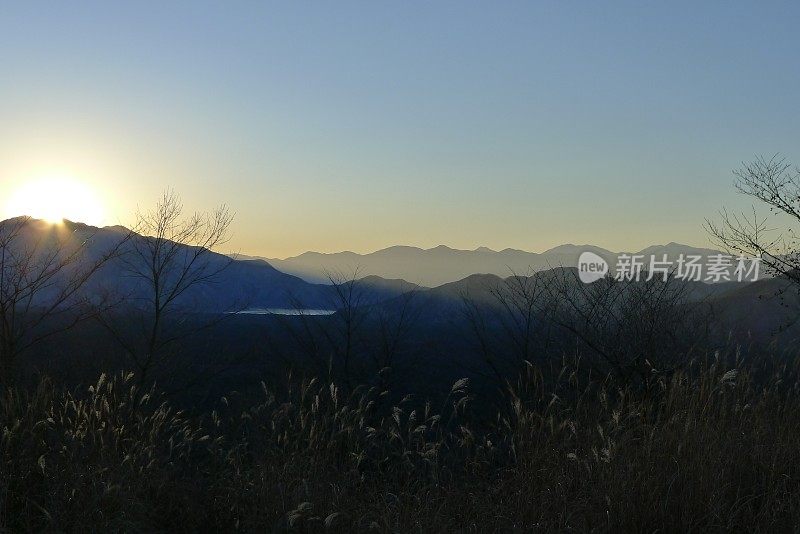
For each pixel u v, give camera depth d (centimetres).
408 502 564
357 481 614
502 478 610
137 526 557
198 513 622
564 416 660
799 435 583
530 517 544
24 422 628
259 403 705
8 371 928
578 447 606
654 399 709
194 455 733
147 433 706
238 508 611
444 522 540
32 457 600
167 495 638
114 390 732
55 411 702
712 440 560
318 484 600
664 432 571
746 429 595
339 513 513
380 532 520
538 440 617
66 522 534
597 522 511
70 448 612
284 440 648
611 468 536
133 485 608
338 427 655
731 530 486
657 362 1007
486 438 641
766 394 628
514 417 672
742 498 515
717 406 612
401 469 629
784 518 488
